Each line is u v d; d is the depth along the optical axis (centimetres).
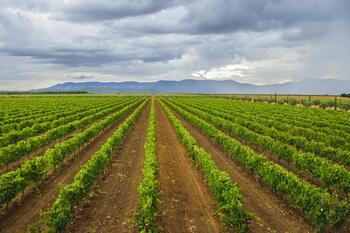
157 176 1839
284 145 2266
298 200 1371
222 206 1326
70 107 6744
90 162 1750
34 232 1173
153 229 1136
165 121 4834
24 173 1578
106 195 1614
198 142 3128
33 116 4666
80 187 1409
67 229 1238
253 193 1680
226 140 2562
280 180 1566
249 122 3719
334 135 3091
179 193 1655
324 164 1780
